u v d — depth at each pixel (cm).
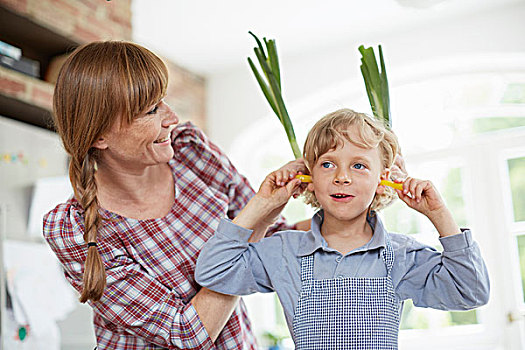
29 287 227
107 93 109
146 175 123
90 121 111
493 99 341
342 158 99
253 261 107
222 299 112
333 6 319
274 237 109
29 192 238
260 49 131
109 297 115
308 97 375
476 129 342
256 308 385
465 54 333
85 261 113
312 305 99
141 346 122
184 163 133
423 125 352
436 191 99
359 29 348
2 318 210
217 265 104
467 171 337
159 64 114
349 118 102
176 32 346
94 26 286
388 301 98
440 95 351
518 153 327
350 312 97
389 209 348
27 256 230
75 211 120
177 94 386
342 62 367
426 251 102
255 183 403
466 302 97
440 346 327
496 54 327
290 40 360
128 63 110
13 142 234
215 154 135
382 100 121
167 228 123
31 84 258
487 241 327
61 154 257
